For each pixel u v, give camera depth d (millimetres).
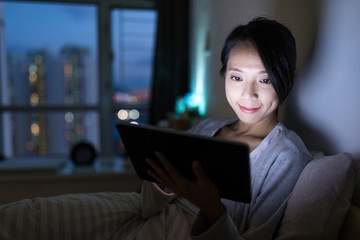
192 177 661
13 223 830
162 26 2746
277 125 897
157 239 872
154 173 733
